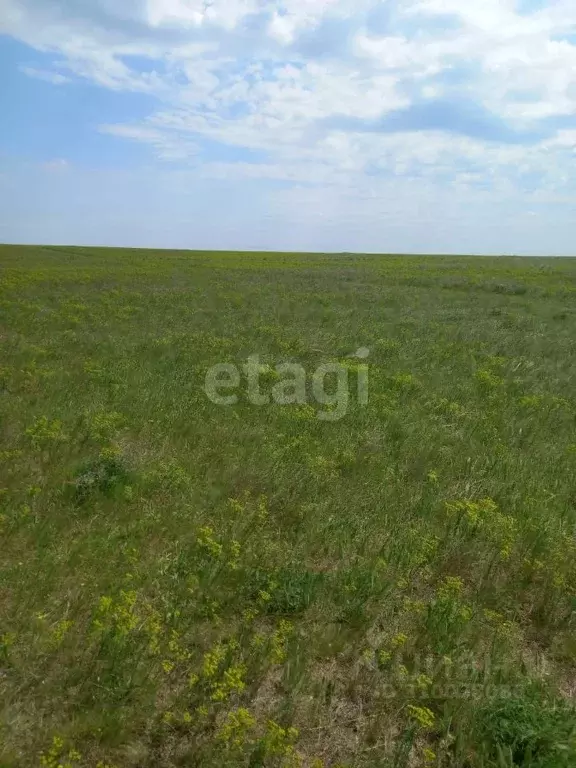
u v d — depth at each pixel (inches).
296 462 272.5
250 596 179.5
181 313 717.3
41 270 1232.8
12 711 130.9
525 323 720.3
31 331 555.8
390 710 144.7
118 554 190.1
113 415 304.5
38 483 235.6
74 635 152.6
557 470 286.8
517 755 132.5
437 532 223.3
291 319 711.1
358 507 237.0
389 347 550.0
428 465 282.8
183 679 146.9
